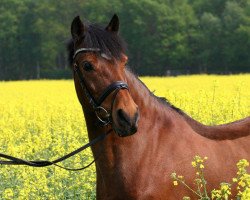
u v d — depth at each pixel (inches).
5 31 3346.5
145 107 270.7
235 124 283.6
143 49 3297.2
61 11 3329.2
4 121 784.9
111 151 263.7
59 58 3398.1
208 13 3506.4
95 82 258.2
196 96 795.4
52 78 3093.0
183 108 687.1
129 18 3309.5
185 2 3671.3
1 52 3351.4
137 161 263.0
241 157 275.7
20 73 3329.2
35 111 864.9
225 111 665.6
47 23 3312.0
